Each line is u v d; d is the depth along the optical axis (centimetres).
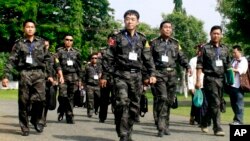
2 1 5275
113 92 768
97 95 1375
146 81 795
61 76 1029
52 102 1005
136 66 767
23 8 5291
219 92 940
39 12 5603
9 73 853
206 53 945
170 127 1094
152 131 989
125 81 761
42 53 869
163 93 901
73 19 5716
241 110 1119
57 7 5678
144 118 1358
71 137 854
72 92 1131
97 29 6825
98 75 1366
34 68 861
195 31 5641
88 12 6675
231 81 951
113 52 770
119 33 775
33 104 885
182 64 948
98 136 880
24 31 866
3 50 5666
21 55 856
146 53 782
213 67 936
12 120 1168
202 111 1080
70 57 1129
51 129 987
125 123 754
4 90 5016
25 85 852
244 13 2931
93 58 1377
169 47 925
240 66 1102
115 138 854
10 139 799
